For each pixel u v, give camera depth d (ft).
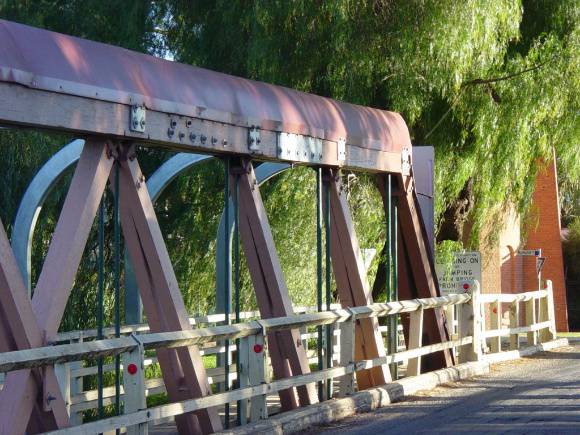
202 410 27.37
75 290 54.29
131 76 25.50
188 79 27.91
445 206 66.85
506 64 64.28
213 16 61.93
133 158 25.94
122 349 23.31
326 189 35.63
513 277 122.01
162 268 26.17
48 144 54.60
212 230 60.59
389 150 38.60
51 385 22.18
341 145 34.96
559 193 128.88
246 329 28.40
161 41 65.77
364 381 37.68
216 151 29.01
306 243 60.34
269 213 61.00
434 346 41.42
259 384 29.22
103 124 24.35
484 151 63.98
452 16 57.62
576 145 66.54
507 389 40.06
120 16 63.05
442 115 64.69
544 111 63.05
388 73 60.64
